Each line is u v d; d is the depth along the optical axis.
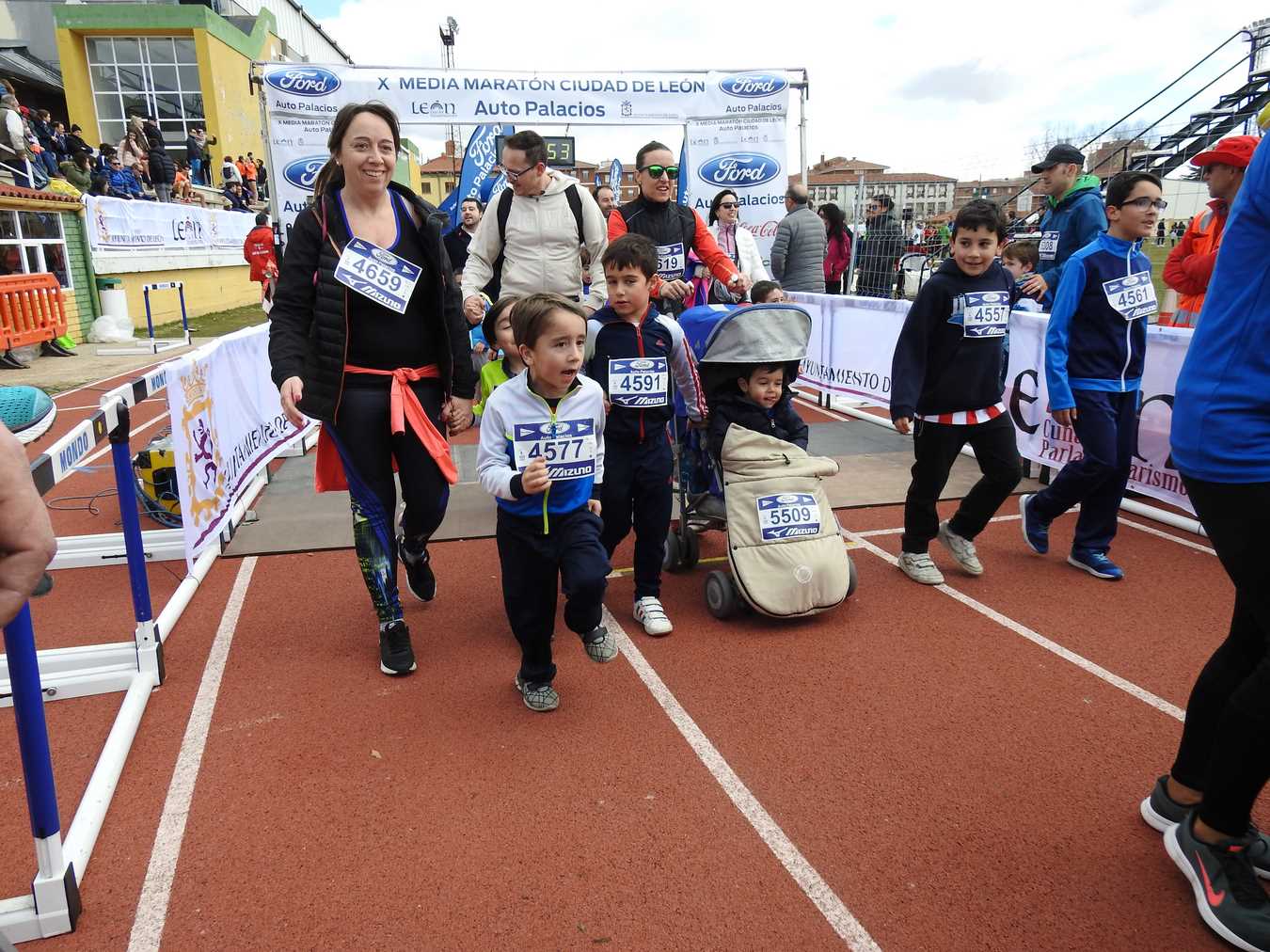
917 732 3.31
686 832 2.74
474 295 5.16
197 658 3.91
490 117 10.41
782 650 3.99
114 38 26.97
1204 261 5.41
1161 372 5.74
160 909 2.43
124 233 17.17
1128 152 15.65
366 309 3.45
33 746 2.25
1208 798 2.35
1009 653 3.95
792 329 4.18
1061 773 3.05
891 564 5.07
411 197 3.56
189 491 4.54
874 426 8.61
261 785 2.99
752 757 3.15
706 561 5.17
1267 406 2.16
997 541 5.47
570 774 3.04
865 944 2.30
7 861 2.62
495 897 2.46
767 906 2.43
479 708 3.48
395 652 3.72
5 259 13.32
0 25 30.27
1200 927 2.36
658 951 2.27
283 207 10.17
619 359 3.84
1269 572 2.17
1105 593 4.62
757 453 4.26
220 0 33.03
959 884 2.51
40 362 13.55
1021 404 6.65
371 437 3.55
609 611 4.44
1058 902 2.44
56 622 4.32
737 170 11.16
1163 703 3.52
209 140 26.84
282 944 2.30
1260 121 2.25
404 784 2.99
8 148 14.91
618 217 5.74
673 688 3.64
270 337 3.45
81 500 6.37
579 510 3.31
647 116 10.80
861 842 2.69
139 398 3.66
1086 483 4.65
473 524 5.63
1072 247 6.70
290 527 5.61
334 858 2.63
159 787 2.98
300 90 9.92
